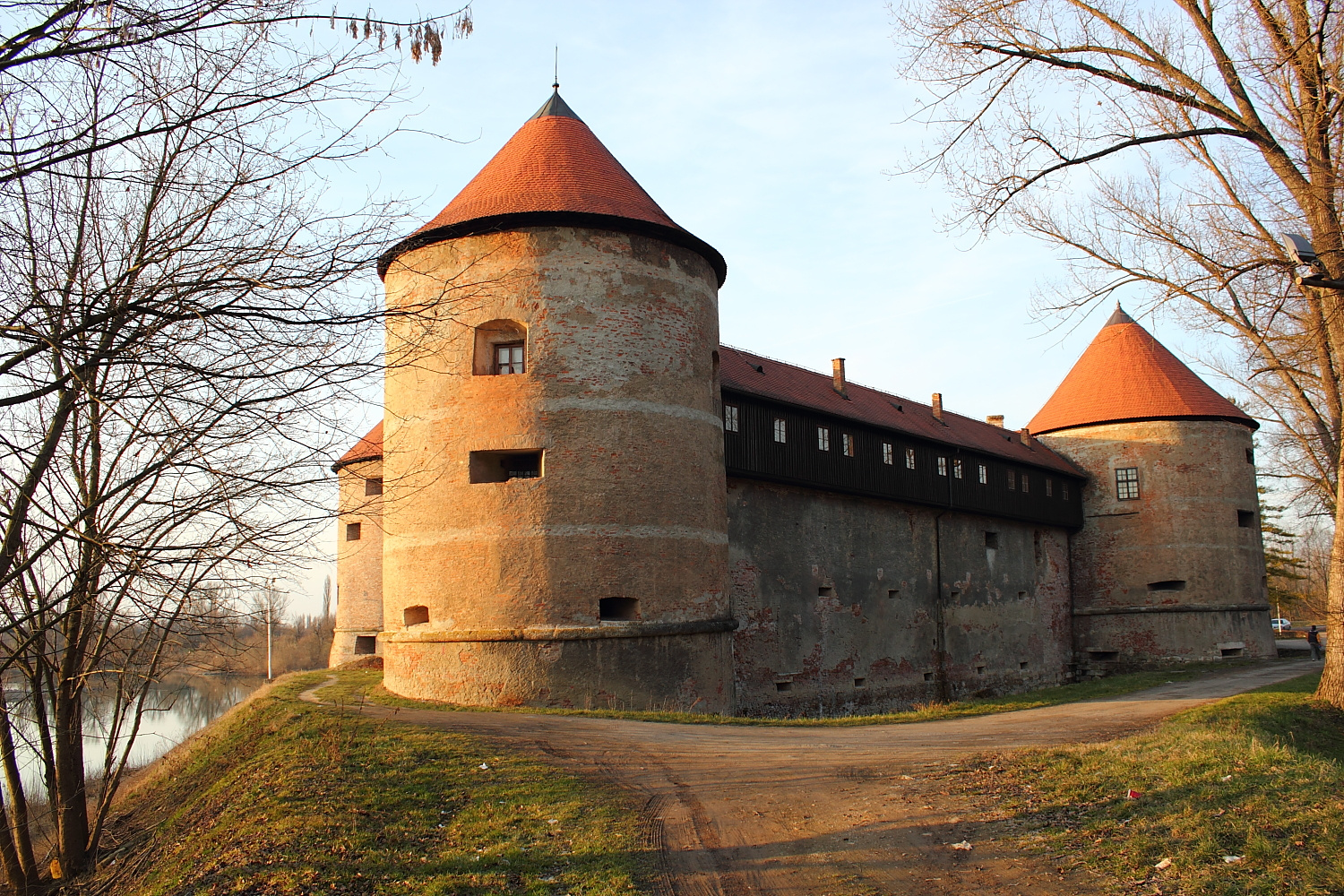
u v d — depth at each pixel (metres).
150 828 11.35
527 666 15.62
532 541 15.98
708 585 17.41
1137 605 32.88
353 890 6.80
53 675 9.95
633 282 17.11
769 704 21.22
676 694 16.45
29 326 5.86
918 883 6.74
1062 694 24.25
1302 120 13.22
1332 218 13.49
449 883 6.79
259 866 7.13
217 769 13.12
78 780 10.27
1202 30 13.49
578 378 16.45
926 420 30.12
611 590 16.08
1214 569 32.19
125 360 6.11
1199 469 32.78
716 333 19.12
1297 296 14.42
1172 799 7.94
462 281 16.08
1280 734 13.69
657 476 16.80
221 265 6.32
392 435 17.61
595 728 13.26
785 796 9.33
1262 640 32.72
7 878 9.45
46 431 8.00
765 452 21.53
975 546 29.86
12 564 6.95
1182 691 21.58
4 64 5.78
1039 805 8.42
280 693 18.56
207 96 6.36
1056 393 37.03
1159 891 6.14
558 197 17.17
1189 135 13.42
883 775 10.21
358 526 29.38
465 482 16.47
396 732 12.10
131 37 5.93
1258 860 6.38
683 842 7.80
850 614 24.30
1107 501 34.00
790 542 22.59
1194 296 15.12
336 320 6.61
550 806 8.79
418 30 6.50
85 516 6.77
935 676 27.31
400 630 17.00
